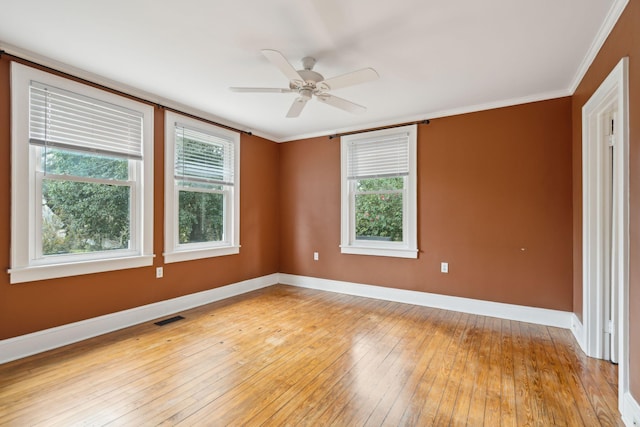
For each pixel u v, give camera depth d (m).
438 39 2.26
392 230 4.26
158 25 2.10
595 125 2.54
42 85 2.56
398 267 4.12
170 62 2.62
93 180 2.93
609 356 2.49
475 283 3.63
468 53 2.46
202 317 3.45
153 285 3.40
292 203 5.05
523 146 3.38
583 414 1.83
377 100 3.45
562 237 3.21
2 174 2.38
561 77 2.88
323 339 2.88
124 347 2.67
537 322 3.31
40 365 2.34
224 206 4.33
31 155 2.55
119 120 3.09
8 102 2.40
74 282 2.78
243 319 3.39
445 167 3.81
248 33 2.19
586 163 2.60
